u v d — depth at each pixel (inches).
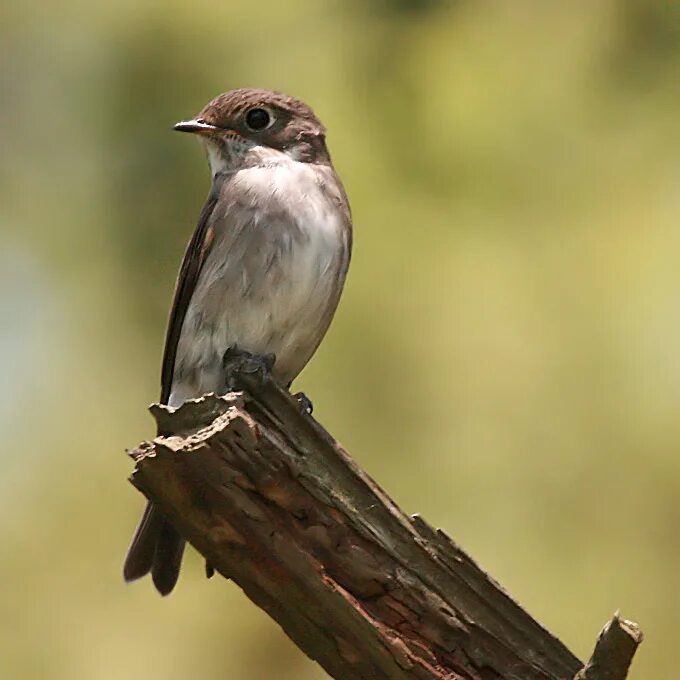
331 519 260.7
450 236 373.7
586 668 253.8
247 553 260.2
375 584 262.8
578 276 365.1
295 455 261.3
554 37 395.5
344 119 388.8
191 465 252.5
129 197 407.8
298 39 401.4
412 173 382.0
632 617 351.6
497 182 379.2
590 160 379.6
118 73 411.5
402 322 369.1
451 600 263.9
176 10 407.8
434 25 398.0
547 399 360.2
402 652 261.3
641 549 354.3
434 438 362.6
